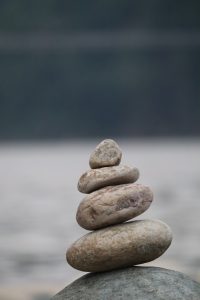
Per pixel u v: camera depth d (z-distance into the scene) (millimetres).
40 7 155875
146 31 154000
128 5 155375
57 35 142625
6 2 154625
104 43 130625
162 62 132500
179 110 123812
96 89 127000
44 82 129250
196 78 131375
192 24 153000
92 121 123062
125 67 130625
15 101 124938
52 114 123250
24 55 131500
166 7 155375
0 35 140875
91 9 155625
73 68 130000
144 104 124750
